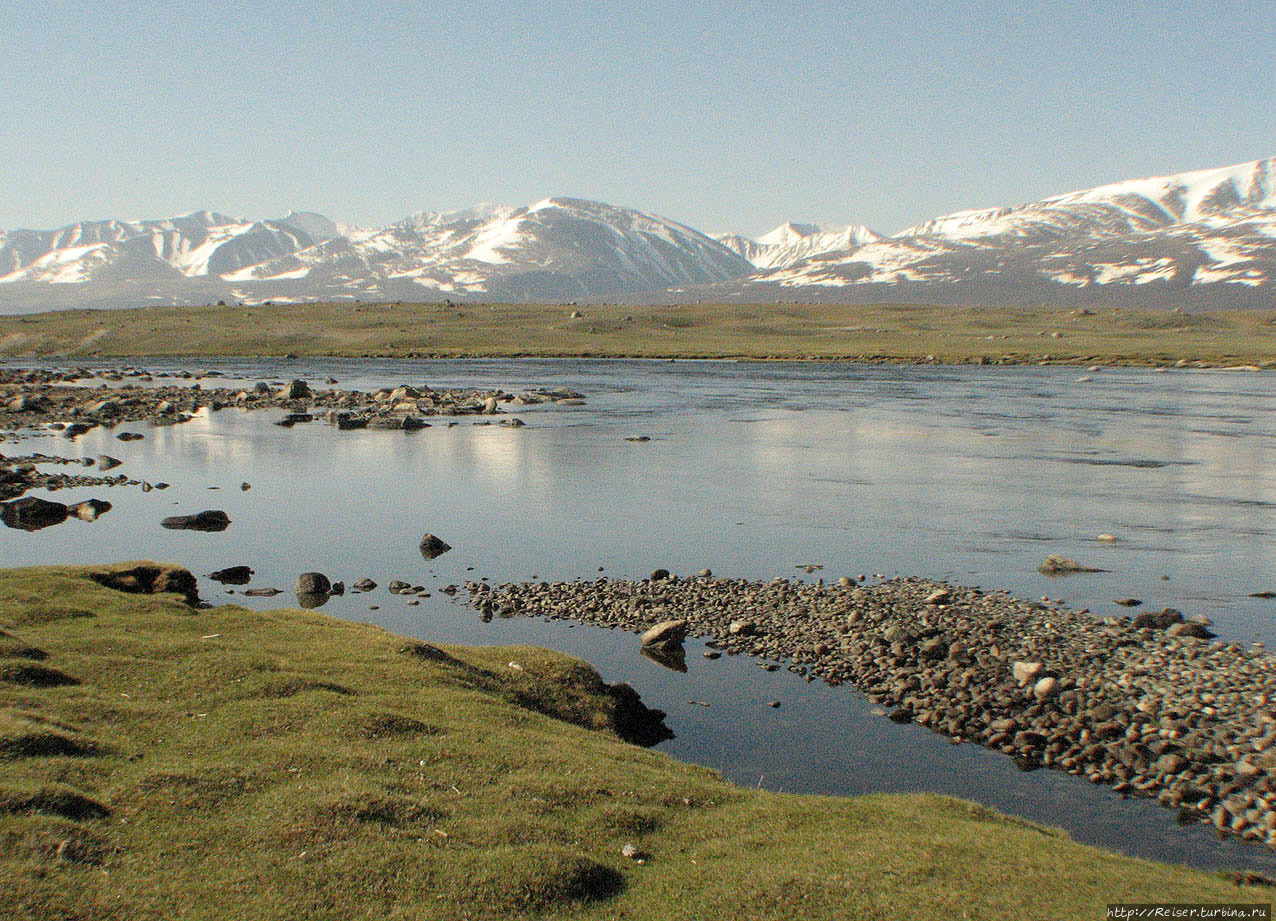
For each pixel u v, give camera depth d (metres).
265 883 12.88
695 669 27.73
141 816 14.28
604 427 88.19
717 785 18.11
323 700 19.27
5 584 26.70
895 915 12.93
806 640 30.16
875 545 43.38
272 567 39.56
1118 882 14.03
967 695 25.17
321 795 15.17
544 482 59.88
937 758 21.67
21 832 13.11
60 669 19.86
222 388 127.25
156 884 12.66
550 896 13.18
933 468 64.62
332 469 64.94
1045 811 19.06
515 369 170.12
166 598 27.19
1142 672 26.48
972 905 13.17
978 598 34.53
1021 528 46.62
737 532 46.12
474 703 20.58
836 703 25.14
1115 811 19.06
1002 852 14.91
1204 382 139.88
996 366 179.50
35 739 15.80
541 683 23.78
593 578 38.09
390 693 20.50
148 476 61.84
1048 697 24.72
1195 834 18.11
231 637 23.45
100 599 26.08
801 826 16.00
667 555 41.75
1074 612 32.78
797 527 47.22
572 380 144.88
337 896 12.73
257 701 19.06
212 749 16.84
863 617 32.06
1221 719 23.06
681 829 15.88
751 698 25.47
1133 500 53.34
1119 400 112.12
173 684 19.69
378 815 14.86
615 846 15.00
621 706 24.02
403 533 46.03
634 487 58.12
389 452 72.69
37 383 131.38
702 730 23.30
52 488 56.84
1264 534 44.94
